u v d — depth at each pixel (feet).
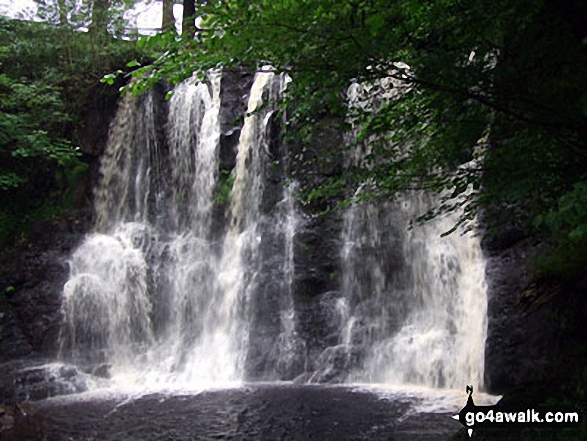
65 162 51.34
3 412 29.76
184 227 51.03
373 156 18.83
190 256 48.83
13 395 33.68
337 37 12.51
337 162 44.01
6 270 45.29
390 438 24.70
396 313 41.09
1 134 48.49
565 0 12.10
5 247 46.88
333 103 15.71
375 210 44.24
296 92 15.60
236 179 50.11
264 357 41.29
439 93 14.51
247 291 44.73
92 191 51.98
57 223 49.11
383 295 42.27
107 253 47.62
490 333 32.76
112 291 45.85
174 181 52.44
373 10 11.99
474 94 13.53
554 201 15.97
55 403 32.63
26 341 42.24
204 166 51.67
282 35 12.94
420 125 16.93
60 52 56.34
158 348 44.70
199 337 45.24
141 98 53.62
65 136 52.85
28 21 58.80
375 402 31.40
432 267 40.16
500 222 18.90
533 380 26.14
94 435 26.20
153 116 53.21
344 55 12.98
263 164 48.62
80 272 46.26
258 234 46.80
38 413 30.25
